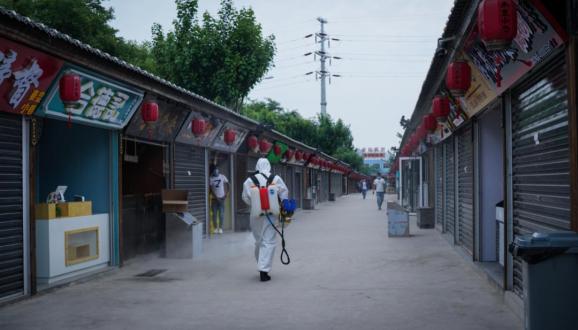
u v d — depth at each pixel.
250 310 6.05
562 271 3.64
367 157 101.94
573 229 4.23
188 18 20.72
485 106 7.84
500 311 5.85
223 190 14.99
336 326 5.32
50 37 6.30
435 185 15.87
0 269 6.41
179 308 6.20
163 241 11.60
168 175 11.80
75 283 7.75
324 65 48.94
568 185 4.59
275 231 8.03
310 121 47.53
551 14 4.27
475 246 8.84
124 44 21.50
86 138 9.12
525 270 3.74
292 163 26.05
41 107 6.98
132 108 9.19
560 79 4.73
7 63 6.02
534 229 5.62
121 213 9.18
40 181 9.25
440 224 15.24
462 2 6.00
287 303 6.37
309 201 27.94
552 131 4.98
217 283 7.73
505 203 6.47
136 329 5.32
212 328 5.32
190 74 20.50
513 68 5.84
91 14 19.67
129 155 11.09
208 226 14.16
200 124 12.02
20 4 18.00
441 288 7.14
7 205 6.53
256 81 20.84
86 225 8.26
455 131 11.15
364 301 6.41
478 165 8.91
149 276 8.38
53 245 7.44
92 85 7.78
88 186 9.09
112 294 7.03
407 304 6.22
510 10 4.43
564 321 3.64
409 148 20.84
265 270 7.83
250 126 16.59
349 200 42.16
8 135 6.57
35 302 6.58
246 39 20.39
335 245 12.12
